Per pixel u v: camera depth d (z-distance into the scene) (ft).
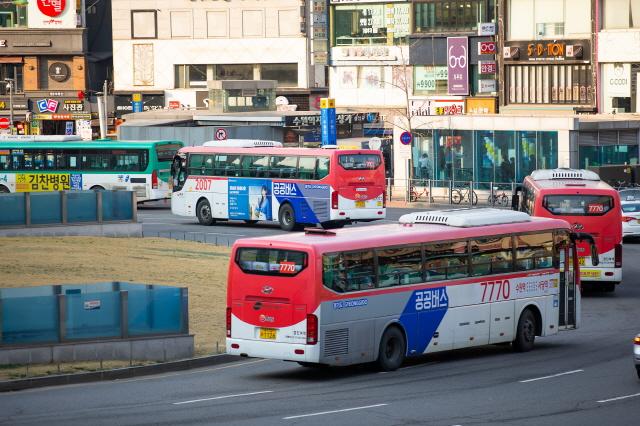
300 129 607.37
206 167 386.11
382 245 178.91
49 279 239.09
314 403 151.84
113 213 321.11
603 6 536.42
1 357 177.27
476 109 591.37
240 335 174.81
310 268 169.48
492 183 433.48
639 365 163.84
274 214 368.27
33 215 309.01
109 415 142.51
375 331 178.19
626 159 448.24
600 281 260.21
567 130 428.15
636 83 526.57
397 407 148.97
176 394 159.74
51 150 451.94
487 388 164.35
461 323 191.62
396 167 481.87
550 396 157.38
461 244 191.83
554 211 258.78
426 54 626.23
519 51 560.61
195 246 310.24
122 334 185.68
